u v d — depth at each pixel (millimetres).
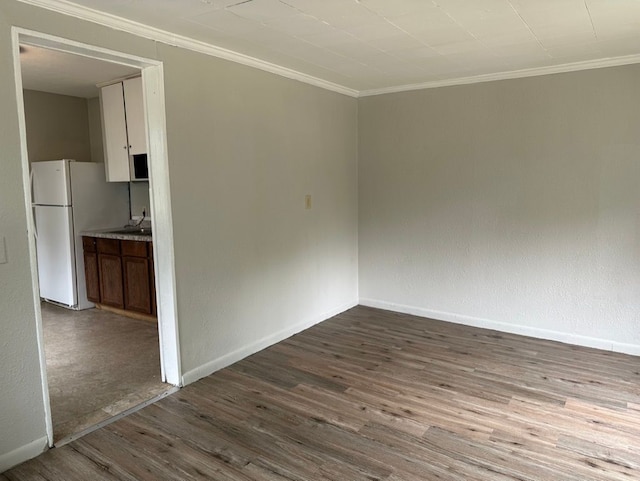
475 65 3639
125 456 2326
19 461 2275
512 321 4105
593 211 3643
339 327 4316
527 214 3930
